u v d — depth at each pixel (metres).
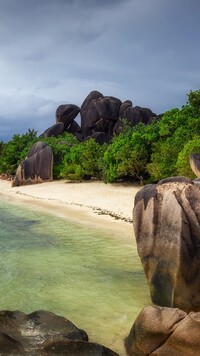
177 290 10.03
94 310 11.41
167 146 34.72
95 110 67.12
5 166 62.97
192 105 39.97
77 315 11.09
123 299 12.23
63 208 30.75
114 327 10.29
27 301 12.12
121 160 39.28
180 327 7.92
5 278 14.20
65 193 38.81
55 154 52.31
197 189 11.05
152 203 11.26
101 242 19.53
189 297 10.01
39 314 9.57
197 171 26.06
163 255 10.58
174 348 7.89
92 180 46.62
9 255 17.38
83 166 46.38
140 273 14.75
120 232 21.62
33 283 13.70
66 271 15.05
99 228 22.77
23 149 61.91
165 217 10.85
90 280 14.00
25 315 9.49
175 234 10.35
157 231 10.91
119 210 28.00
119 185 40.16
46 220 25.98
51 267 15.58
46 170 50.56
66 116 70.81
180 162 30.36
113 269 15.27
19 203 35.06
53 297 12.43
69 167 47.50
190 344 7.70
